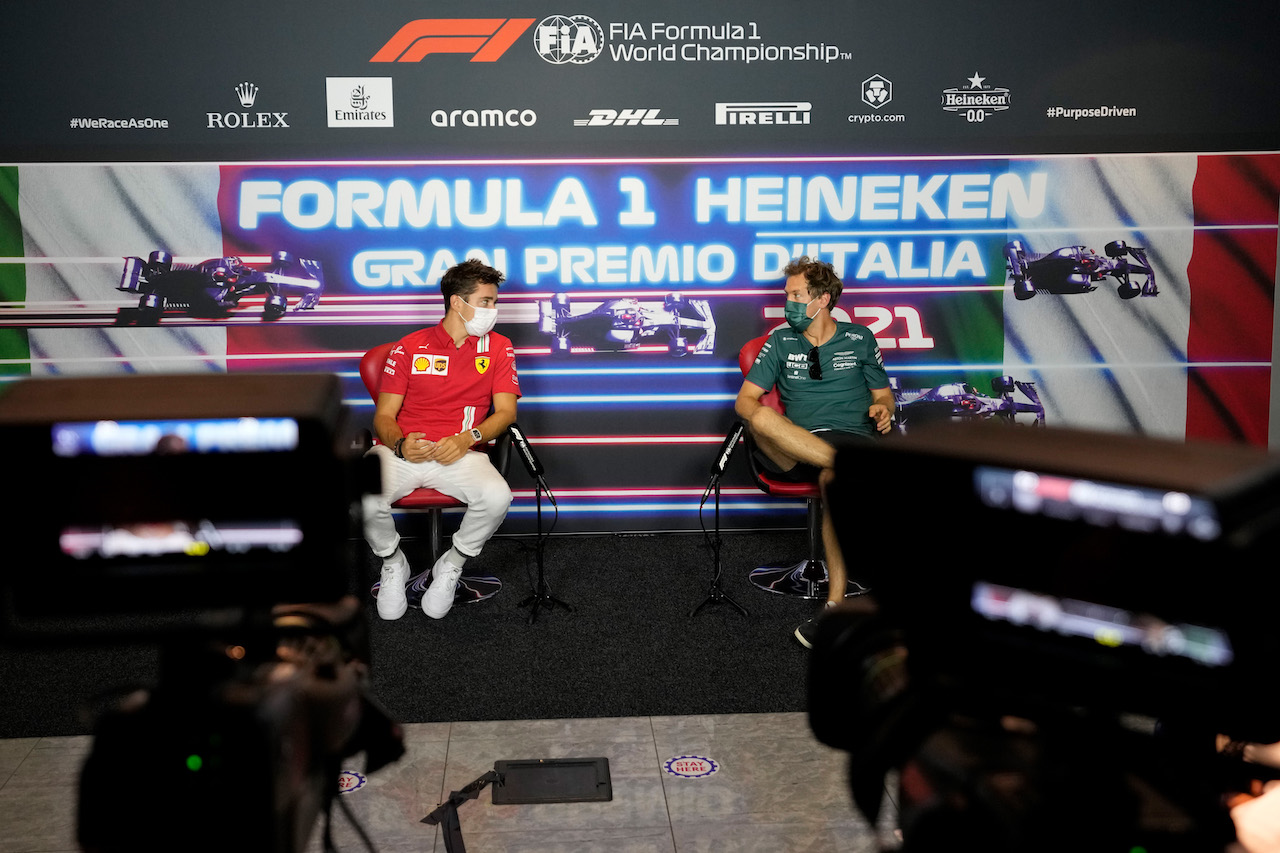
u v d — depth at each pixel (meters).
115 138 4.00
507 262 4.20
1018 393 4.38
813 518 3.83
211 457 0.96
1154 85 4.19
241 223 4.10
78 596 0.98
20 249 4.04
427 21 4.02
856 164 4.20
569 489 4.38
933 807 0.95
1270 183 4.27
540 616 3.58
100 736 0.98
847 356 3.77
